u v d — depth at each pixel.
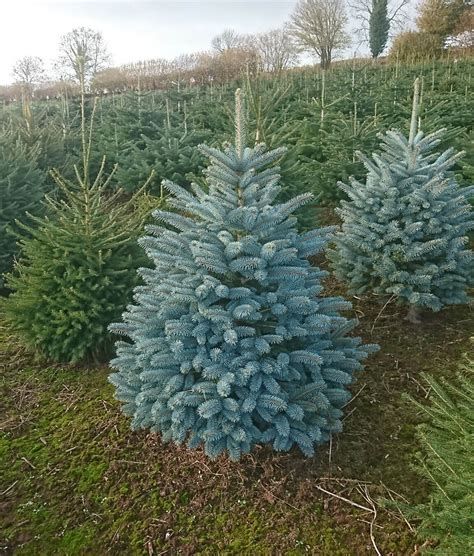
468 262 4.33
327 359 3.08
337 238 4.59
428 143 4.54
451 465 2.43
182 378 2.91
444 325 4.67
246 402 2.78
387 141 4.68
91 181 9.28
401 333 4.59
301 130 8.62
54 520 2.91
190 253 3.03
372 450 3.28
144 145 10.50
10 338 4.97
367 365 4.16
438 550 2.15
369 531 2.71
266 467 3.12
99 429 3.61
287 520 2.81
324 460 3.19
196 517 2.87
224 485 3.04
